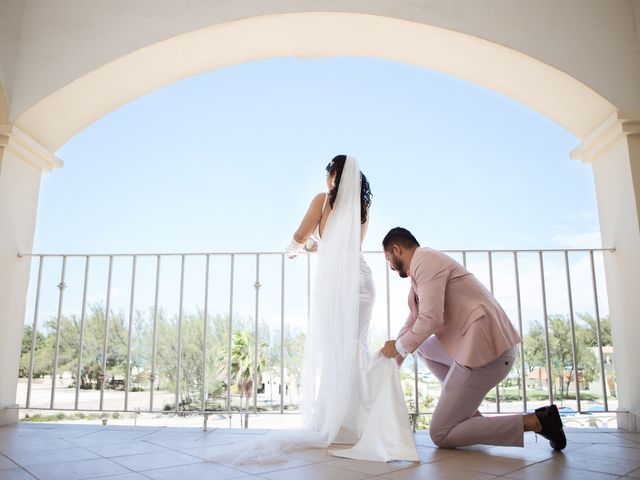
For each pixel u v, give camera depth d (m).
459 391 2.18
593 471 1.87
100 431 2.81
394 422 2.11
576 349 3.08
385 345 2.28
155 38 3.31
